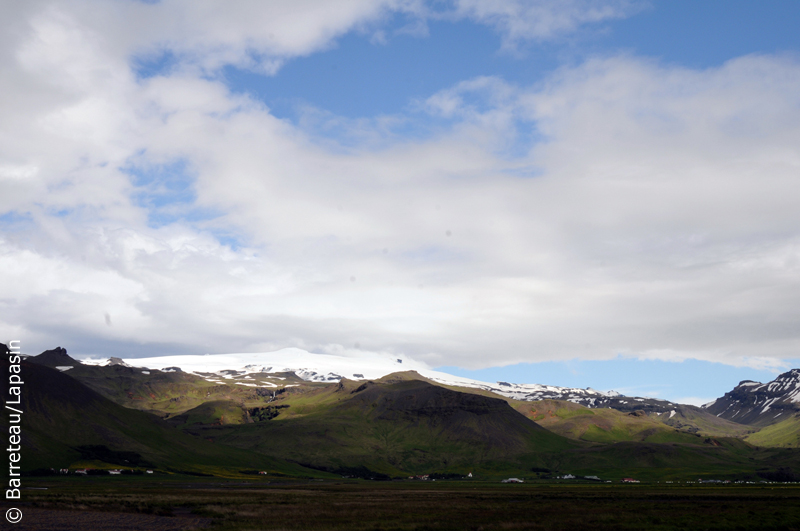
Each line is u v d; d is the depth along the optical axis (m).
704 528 71.94
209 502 113.06
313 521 78.81
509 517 85.50
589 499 134.75
